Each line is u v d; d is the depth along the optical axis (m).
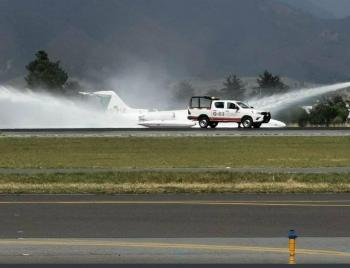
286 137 124.62
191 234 38.75
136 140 120.00
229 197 56.09
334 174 70.19
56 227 41.09
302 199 54.62
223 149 105.69
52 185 62.47
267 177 67.69
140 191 59.56
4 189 60.09
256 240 36.84
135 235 38.47
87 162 86.38
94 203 52.22
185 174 69.56
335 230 40.00
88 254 33.59
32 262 32.00
